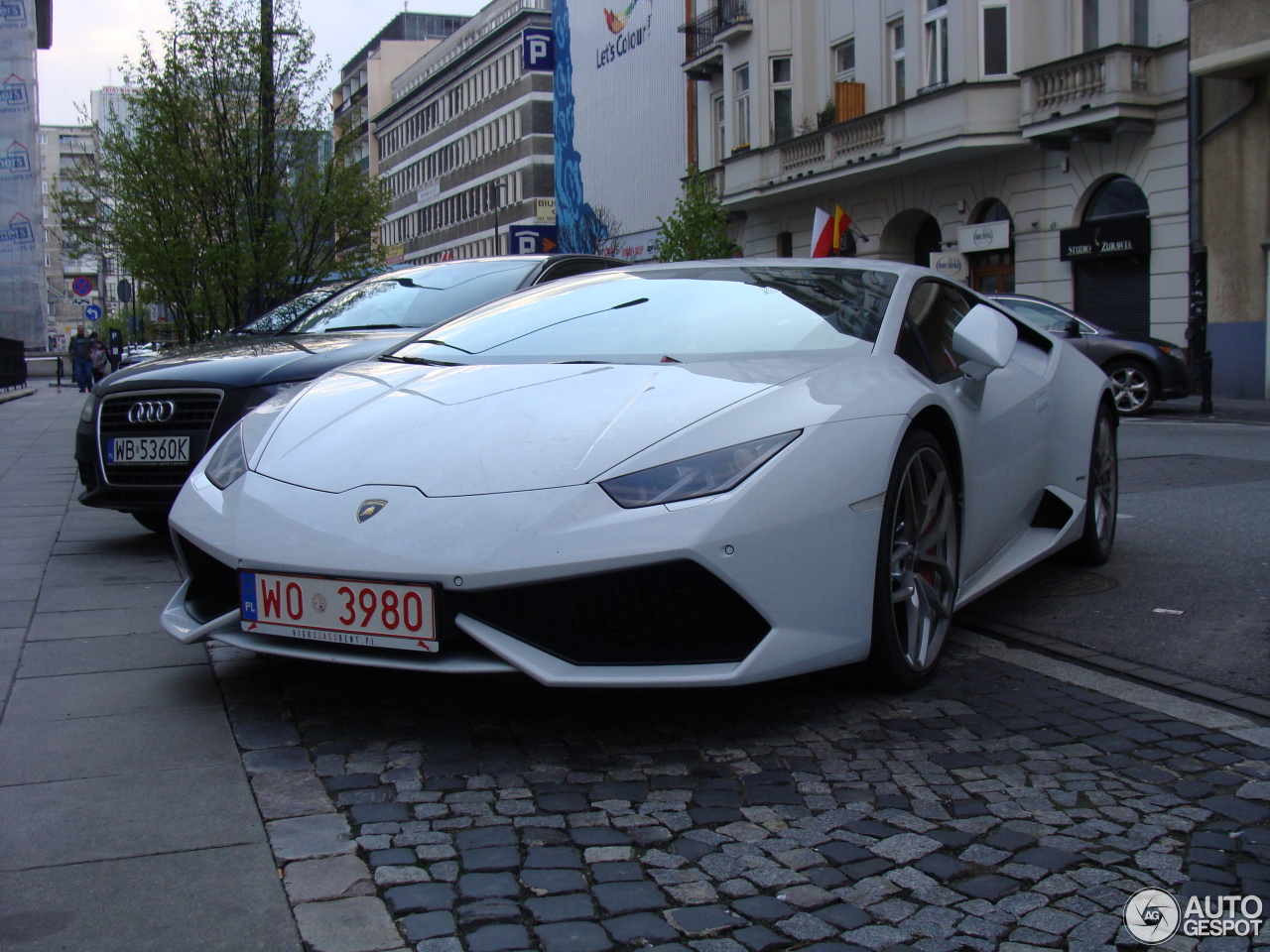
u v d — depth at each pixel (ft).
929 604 10.34
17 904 6.33
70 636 12.01
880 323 11.05
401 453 9.37
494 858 6.91
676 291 12.24
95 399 16.70
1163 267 59.72
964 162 71.10
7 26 98.78
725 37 92.48
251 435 10.78
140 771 8.27
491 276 20.24
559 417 9.34
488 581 8.25
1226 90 55.67
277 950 5.87
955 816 7.57
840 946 5.96
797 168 82.58
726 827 7.38
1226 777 8.24
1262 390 55.57
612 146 131.95
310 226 43.09
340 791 7.92
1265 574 14.70
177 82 41.32
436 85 234.17
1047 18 64.69
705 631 8.50
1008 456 12.43
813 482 8.76
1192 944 6.01
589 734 9.05
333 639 8.82
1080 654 11.47
